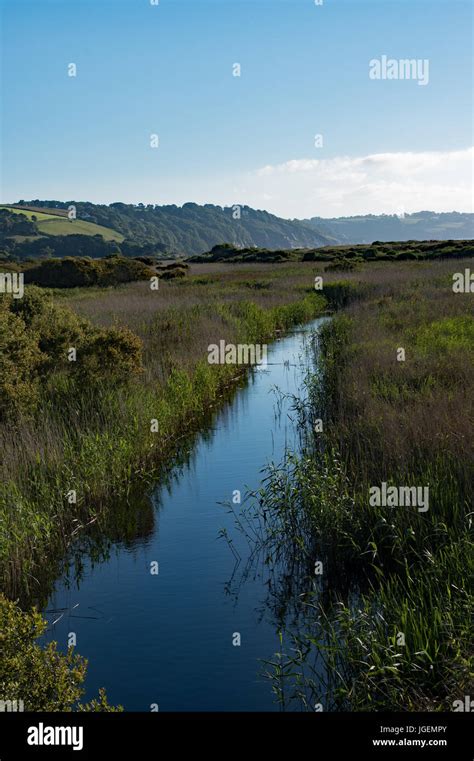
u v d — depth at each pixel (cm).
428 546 752
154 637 684
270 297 3425
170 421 1380
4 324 1283
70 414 1221
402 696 536
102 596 776
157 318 2319
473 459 855
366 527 803
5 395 1152
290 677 605
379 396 1228
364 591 740
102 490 1043
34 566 831
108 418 1229
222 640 673
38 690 494
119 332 1441
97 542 923
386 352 1546
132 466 1165
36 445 1066
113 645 672
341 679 564
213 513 993
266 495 968
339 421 1207
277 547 860
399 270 4391
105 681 611
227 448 1292
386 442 973
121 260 5122
